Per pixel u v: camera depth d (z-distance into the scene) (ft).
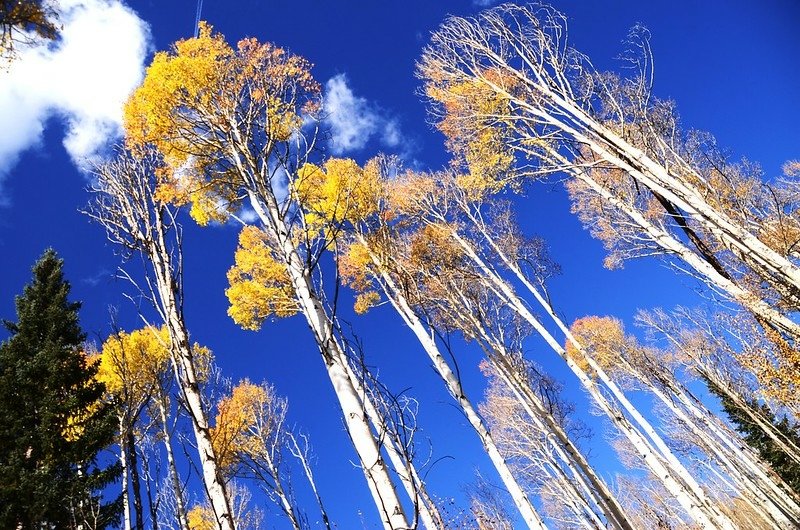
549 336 35.19
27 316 35.99
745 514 74.02
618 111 33.01
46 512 25.04
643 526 72.54
